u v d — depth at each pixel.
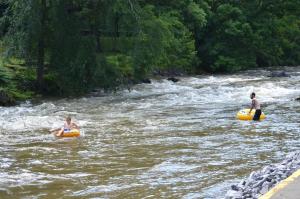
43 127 21.33
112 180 13.12
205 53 53.44
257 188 10.22
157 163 14.83
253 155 15.56
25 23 30.14
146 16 32.72
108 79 31.98
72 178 13.40
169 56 45.34
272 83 37.72
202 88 35.53
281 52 57.44
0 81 29.81
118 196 11.73
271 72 49.00
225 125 21.17
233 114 24.14
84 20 32.22
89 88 32.22
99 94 32.91
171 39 39.72
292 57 60.34
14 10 30.72
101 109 26.52
